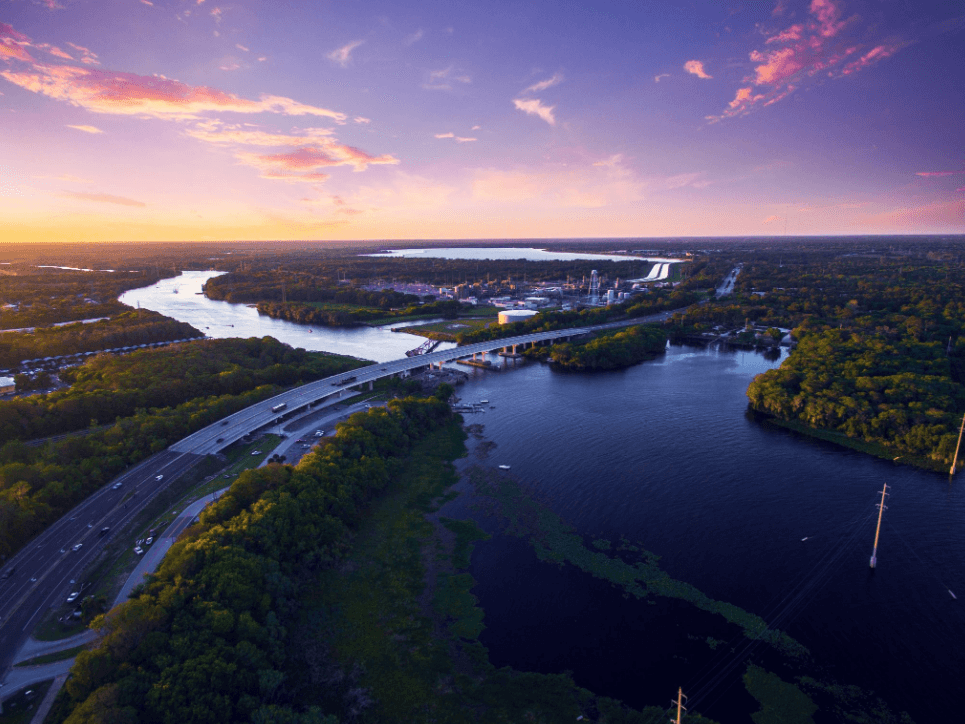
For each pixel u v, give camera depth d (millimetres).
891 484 174125
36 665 98188
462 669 104312
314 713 90625
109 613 99375
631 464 191000
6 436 196000
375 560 136375
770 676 102000
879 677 101812
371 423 194500
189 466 176625
